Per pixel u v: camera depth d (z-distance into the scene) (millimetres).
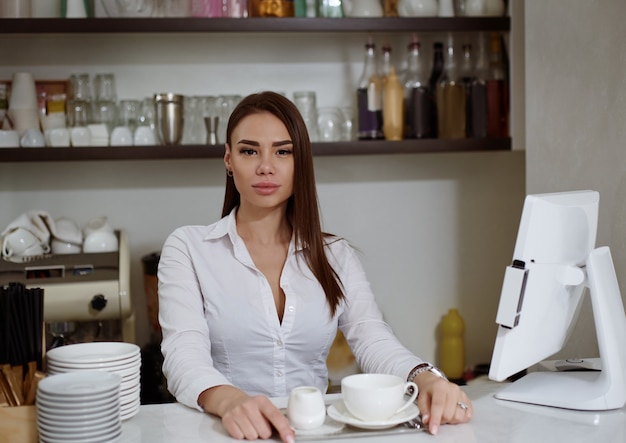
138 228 3266
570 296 1668
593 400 1556
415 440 1381
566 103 2469
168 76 3242
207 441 1391
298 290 1930
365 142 3012
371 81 3084
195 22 2895
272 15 2973
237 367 1923
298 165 1874
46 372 1505
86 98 3020
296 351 1927
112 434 1361
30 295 1456
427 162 3408
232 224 1952
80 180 3230
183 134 3023
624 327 1632
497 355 1538
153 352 2979
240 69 3271
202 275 1910
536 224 1518
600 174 2299
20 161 2908
